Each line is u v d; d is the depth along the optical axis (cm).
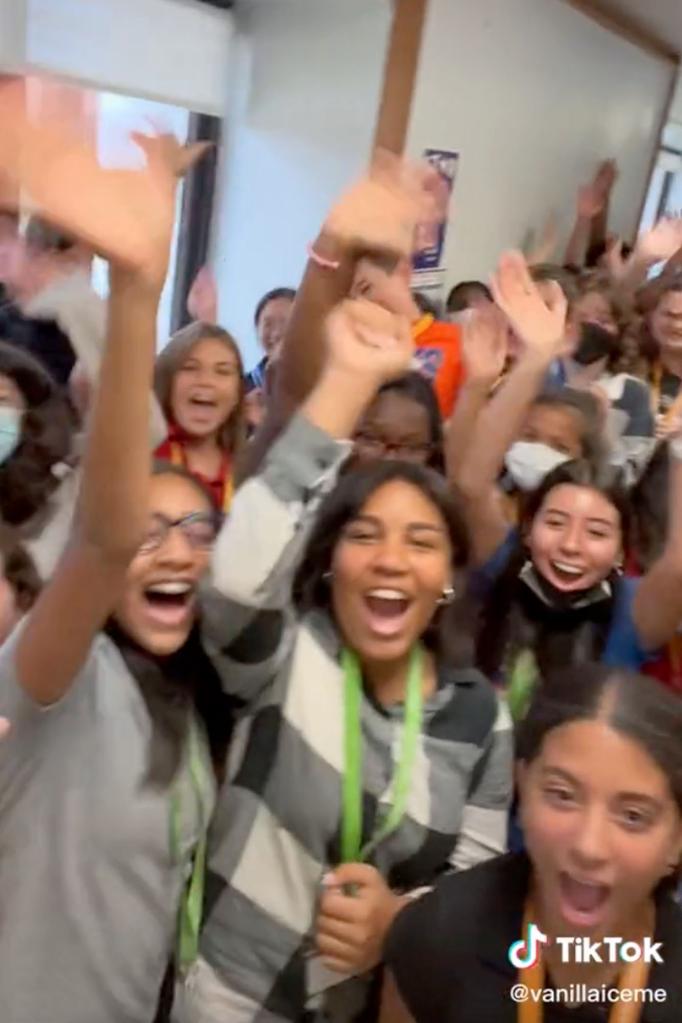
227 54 315
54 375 169
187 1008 110
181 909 109
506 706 123
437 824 109
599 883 86
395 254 132
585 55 441
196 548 107
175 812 103
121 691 102
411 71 307
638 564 158
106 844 99
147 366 87
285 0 307
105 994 102
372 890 104
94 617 93
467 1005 91
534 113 410
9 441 135
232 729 112
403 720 110
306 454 102
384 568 107
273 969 107
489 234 403
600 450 186
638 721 86
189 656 108
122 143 96
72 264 189
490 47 356
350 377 105
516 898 94
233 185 330
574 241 478
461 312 293
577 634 144
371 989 110
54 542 130
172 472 111
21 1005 100
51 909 100
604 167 480
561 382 246
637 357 288
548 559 144
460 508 114
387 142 310
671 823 87
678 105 618
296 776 106
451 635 120
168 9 285
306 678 108
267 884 107
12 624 118
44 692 95
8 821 101
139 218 85
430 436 167
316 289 131
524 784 91
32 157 84
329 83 313
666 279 303
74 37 254
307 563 111
